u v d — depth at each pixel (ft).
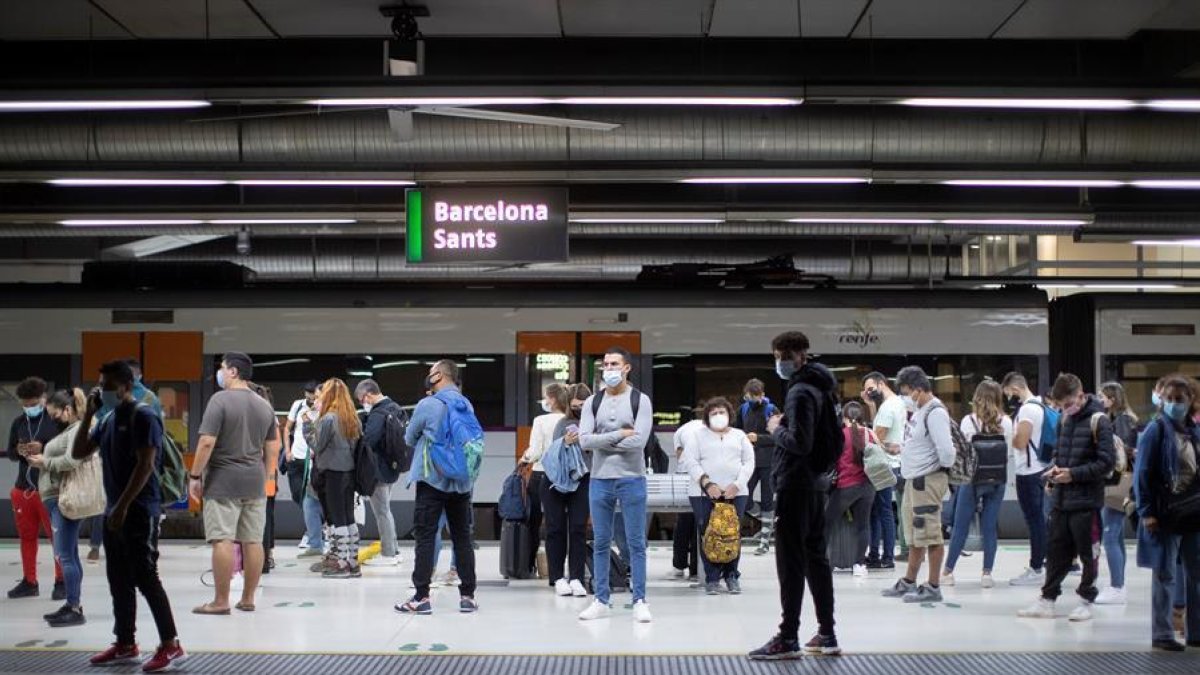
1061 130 47.88
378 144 48.29
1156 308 53.01
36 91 32.45
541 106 47.60
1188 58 44.19
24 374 52.16
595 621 29.37
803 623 29.30
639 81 32.53
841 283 72.02
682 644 26.35
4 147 48.88
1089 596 29.94
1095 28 41.98
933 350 52.11
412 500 52.06
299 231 66.74
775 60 48.14
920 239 72.49
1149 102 32.68
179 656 23.97
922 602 32.78
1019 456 36.68
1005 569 40.73
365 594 34.17
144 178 42.68
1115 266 64.95
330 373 51.75
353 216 49.08
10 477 51.83
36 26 41.50
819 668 23.76
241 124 48.44
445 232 44.98
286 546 48.75
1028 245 71.92
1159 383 27.30
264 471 30.86
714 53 48.03
